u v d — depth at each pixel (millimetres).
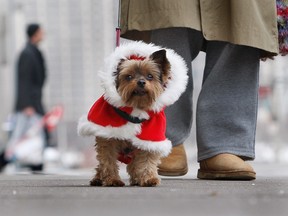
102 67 6023
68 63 41844
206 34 6855
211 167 7207
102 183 6277
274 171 15828
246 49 7223
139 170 6254
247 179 7160
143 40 7391
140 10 6945
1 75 31906
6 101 31688
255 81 7277
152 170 6250
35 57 15102
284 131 32219
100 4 40125
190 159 27141
